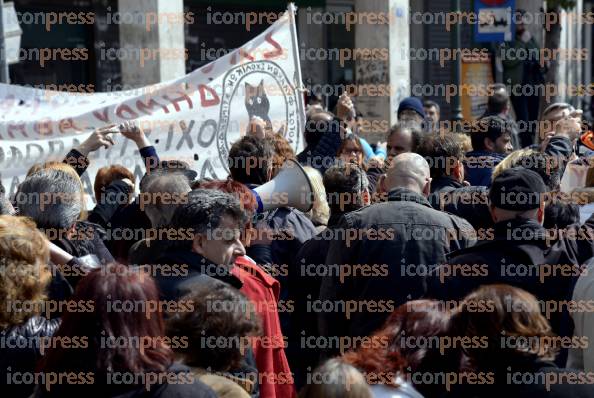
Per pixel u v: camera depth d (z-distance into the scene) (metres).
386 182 8.76
